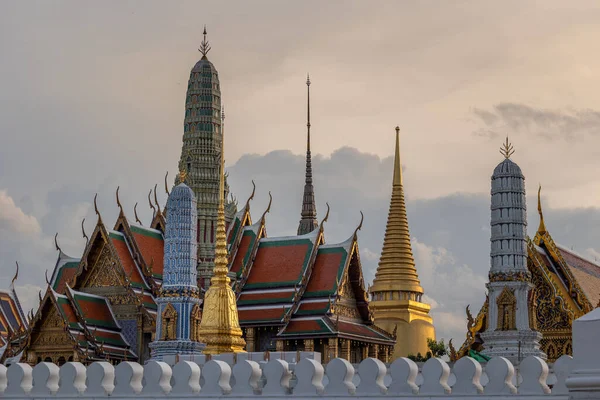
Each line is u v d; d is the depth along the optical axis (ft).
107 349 332.60
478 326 272.10
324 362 339.16
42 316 331.36
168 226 286.46
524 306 260.83
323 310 344.28
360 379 133.08
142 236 358.23
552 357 277.64
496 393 127.65
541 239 287.28
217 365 138.82
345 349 342.64
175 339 280.51
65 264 364.58
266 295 354.95
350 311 355.97
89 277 348.59
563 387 127.24
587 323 104.63
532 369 127.24
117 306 343.46
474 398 128.26
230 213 381.60
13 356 331.77
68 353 327.88
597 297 286.66
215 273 237.86
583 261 302.66
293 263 358.23
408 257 416.05
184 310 282.56
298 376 135.44
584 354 104.58
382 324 403.34
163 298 283.59
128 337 341.41
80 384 144.46
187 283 284.41
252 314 352.08
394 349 399.65
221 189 242.78
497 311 261.03
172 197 287.28
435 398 129.39
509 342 256.93
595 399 103.24
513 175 266.57
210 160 385.09
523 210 266.77
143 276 349.61
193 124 390.01
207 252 369.50
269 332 351.87
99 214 348.18
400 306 405.39
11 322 380.17
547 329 279.28
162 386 140.46
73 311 332.80
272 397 136.15
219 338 232.12
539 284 280.72
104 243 347.56
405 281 410.31
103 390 142.72
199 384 143.95
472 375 128.57
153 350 282.15
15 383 146.10
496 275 262.88
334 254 357.82
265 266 362.12
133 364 142.41
